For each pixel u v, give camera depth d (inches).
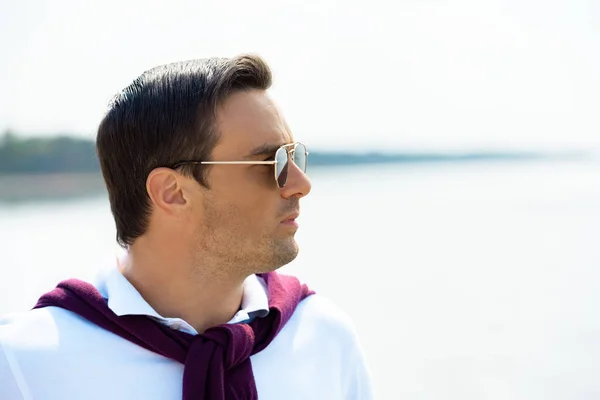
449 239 518.9
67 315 60.7
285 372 63.6
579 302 313.1
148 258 62.9
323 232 537.0
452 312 293.1
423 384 205.9
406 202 860.6
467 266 404.5
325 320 68.9
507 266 406.6
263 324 64.4
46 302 61.9
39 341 58.6
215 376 57.8
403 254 438.3
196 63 63.5
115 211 64.6
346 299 309.7
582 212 727.7
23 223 523.8
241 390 59.4
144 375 58.9
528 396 193.5
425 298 316.8
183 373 58.7
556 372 212.7
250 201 60.6
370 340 253.8
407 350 242.4
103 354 58.9
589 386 199.6
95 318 60.1
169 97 61.4
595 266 406.9
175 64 64.1
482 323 275.9
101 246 394.9
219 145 60.4
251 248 61.1
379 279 354.9
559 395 193.6
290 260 62.8
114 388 58.2
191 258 62.0
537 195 981.2
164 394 58.7
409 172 1902.1
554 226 613.0
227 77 60.9
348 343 69.6
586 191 1031.6
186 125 60.3
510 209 774.5
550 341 247.6
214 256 61.6
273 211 61.2
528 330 266.4
